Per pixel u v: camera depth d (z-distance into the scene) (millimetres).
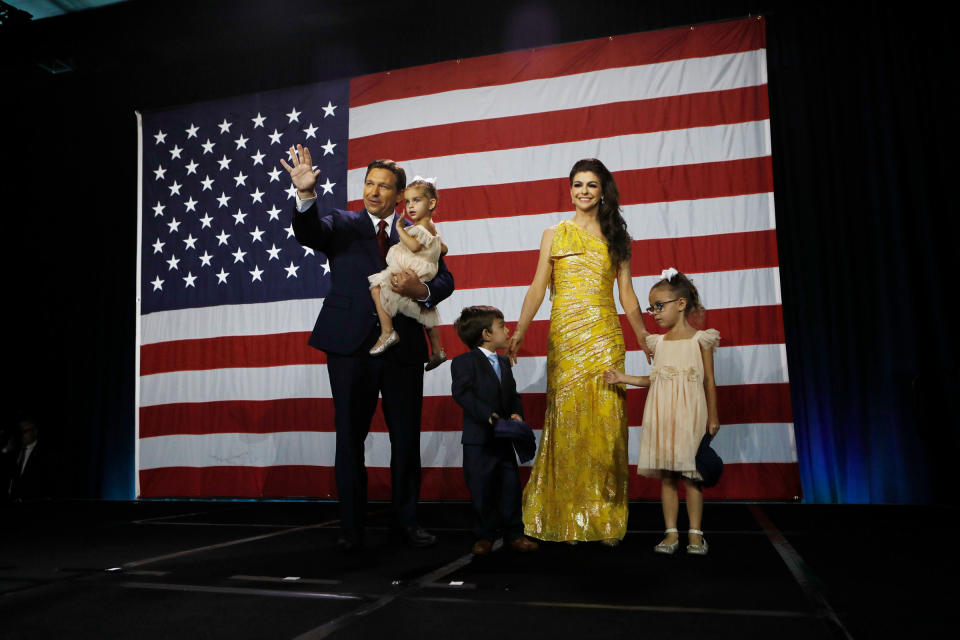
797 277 4527
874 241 4406
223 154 5570
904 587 1865
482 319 2838
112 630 1559
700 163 4570
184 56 5996
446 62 5137
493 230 4809
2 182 6348
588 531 2645
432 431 4734
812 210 4551
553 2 5238
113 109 6223
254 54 5895
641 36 4812
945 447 4051
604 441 2744
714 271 4434
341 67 5625
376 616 1651
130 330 5797
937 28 4496
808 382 4422
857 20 4668
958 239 4250
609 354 2803
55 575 2174
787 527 3072
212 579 2088
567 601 1780
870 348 4344
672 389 2557
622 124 4734
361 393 2684
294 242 5281
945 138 4371
